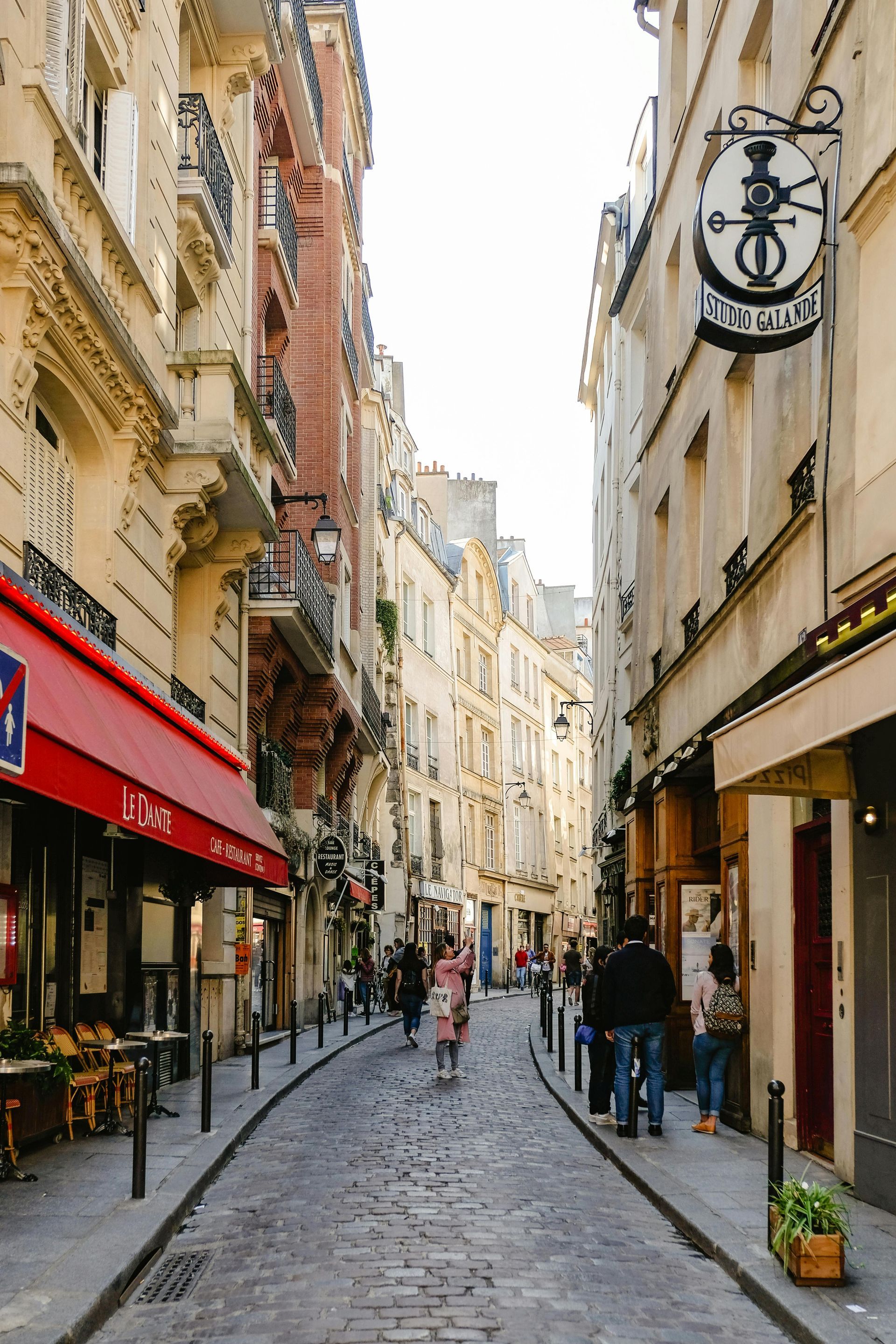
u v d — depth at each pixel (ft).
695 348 50.96
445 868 153.99
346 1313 19.29
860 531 29.07
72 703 29.43
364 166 117.08
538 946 202.80
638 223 86.22
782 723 25.17
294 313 88.74
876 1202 27.02
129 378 41.73
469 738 172.65
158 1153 32.65
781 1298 19.79
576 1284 21.25
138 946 44.11
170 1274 22.33
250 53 60.64
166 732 41.55
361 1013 103.24
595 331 112.68
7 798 32.86
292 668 76.48
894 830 26.91
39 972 36.17
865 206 28.94
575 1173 32.30
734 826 42.04
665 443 59.31
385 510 132.36
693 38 55.26
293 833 73.92
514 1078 56.13
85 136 40.68
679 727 52.49
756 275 31.35
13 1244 22.75
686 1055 51.78
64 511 39.99
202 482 49.01
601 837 112.27
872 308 29.04
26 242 32.35
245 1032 65.41
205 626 57.67
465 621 171.12
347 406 102.32
